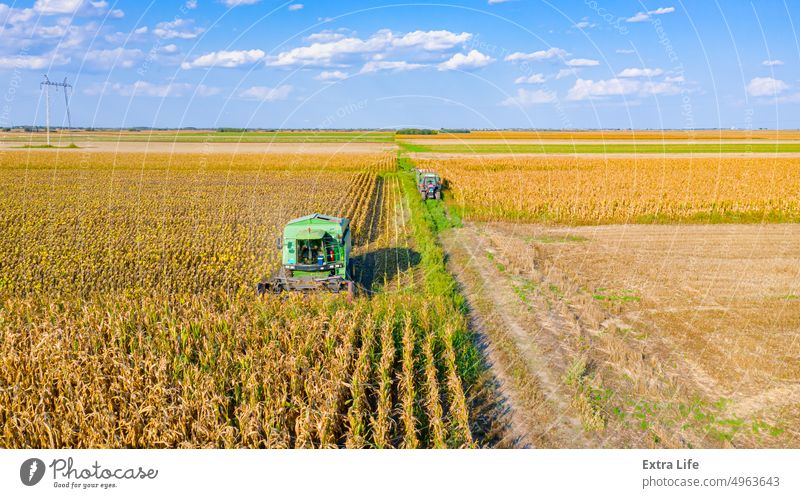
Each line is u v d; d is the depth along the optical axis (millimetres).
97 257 22797
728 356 13773
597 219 33781
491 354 14031
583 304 17891
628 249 26219
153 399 9945
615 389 12148
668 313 17062
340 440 10180
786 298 18500
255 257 23484
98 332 12750
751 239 28422
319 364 11664
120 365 10664
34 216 32781
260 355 12031
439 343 13789
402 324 14734
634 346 14500
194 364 11562
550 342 14781
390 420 10211
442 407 11188
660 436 10289
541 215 35188
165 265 21297
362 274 21969
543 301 18156
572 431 10508
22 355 11391
